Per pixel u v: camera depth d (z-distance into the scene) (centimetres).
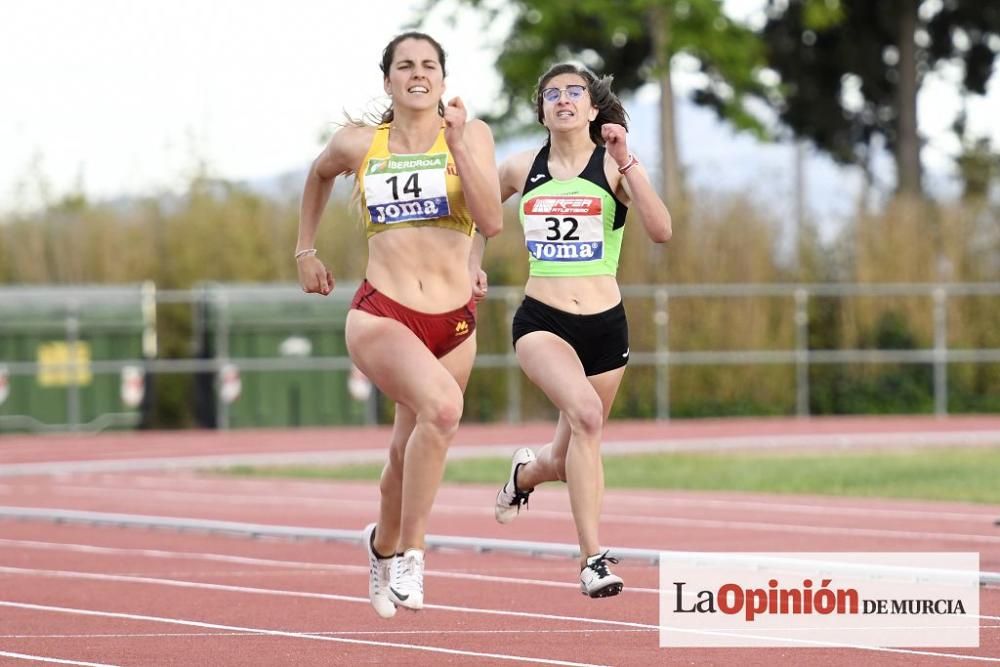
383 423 9775
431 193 2561
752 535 4484
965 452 7719
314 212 2744
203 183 11081
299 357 9606
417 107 2548
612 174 2927
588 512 2797
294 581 3684
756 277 10112
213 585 3634
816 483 6053
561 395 2836
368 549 2798
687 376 9962
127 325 9606
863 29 13875
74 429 9456
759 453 7875
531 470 3142
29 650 2823
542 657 2688
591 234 2927
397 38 2584
